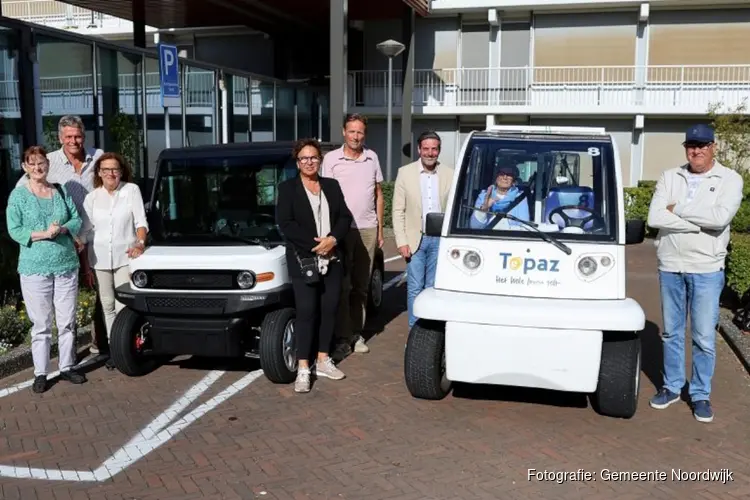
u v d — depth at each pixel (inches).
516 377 205.6
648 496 169.2
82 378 249.3
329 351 263.9
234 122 655.1
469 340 206.2
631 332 211.6
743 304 327.6
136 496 169.0
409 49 804.0
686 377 258.7
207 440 200.7
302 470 181.9
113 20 962.7
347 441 199.6
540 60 871.1
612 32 846.5
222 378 254.4
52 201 236.7
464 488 172.2
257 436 203.2
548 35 865.5
